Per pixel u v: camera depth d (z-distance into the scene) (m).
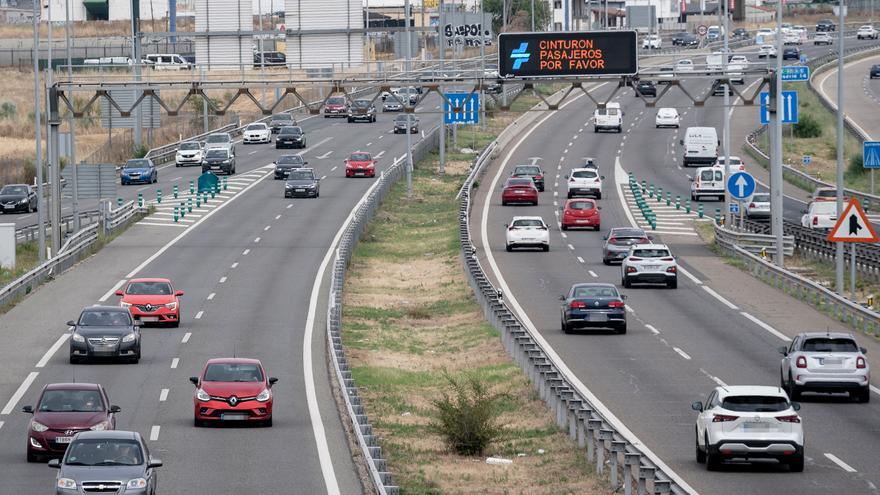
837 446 68.69
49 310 124.19
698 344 105.25
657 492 51.25
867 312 108.12
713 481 60.22
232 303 130.12
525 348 93.94
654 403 81.69
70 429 64.94
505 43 146.50
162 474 63.31
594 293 110.12
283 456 68.31
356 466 65.56
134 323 100.19
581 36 145.62
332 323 107.94
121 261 157.50
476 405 74.00
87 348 97.00
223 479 62.25
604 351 102.12
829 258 153.75
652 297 132.38
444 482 63.56
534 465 68.31
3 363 98.69
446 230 190.88
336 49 198.75
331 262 157.75
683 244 175.25
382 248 176.12
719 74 149.12
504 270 151.38
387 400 89.12
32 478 61.00
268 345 108.06
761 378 89.88
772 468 63.56
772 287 139.00
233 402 76.38
